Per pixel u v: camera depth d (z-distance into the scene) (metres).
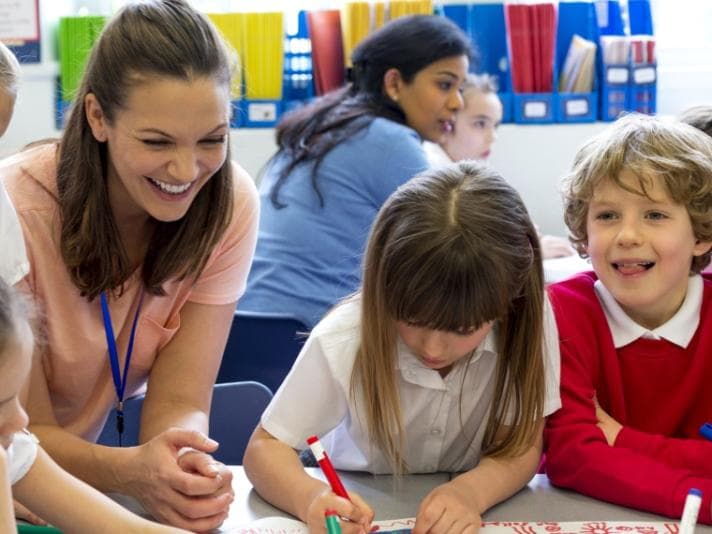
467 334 1.33
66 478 1.28
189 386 1.58
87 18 3.21
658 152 1.48
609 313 1.58
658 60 3.59
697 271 1.59
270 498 1.39
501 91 3.45
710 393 1.56
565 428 1.48
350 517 1.26
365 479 1.48
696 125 1.87
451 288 1.28
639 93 3.36
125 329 1.54
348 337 1.43
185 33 1.30
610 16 3.40
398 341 1.42
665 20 3.61
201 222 1.47
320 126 2.54
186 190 1.36
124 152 1.32
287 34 3.38
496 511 1.38
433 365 1.40
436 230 1.30
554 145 3.38
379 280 1.35
